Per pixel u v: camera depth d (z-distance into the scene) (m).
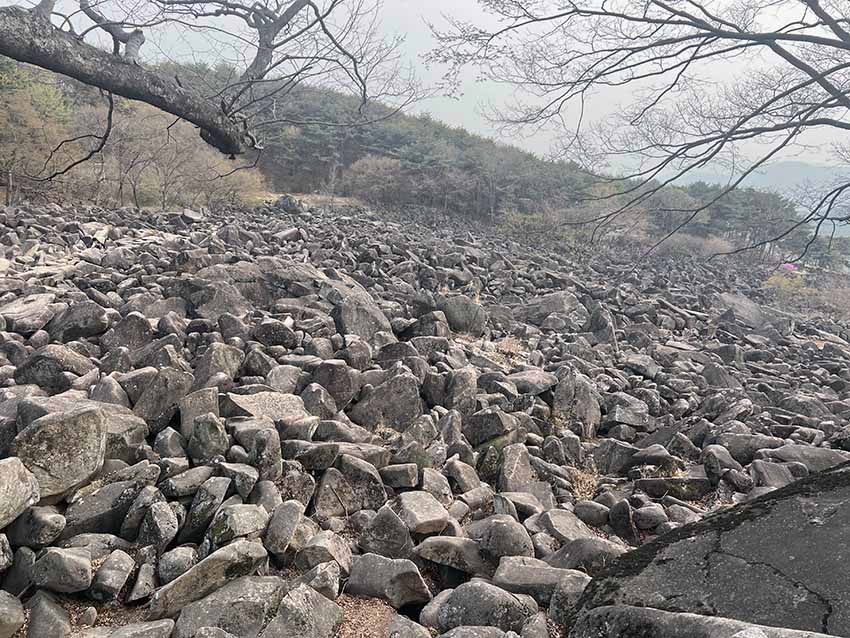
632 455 6.20
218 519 3.64
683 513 5.19
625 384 8.78
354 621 3.46
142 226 16.59
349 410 6.09
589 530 4.80
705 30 6.88
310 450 4.55
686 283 24.48
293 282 9.47
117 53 4.50
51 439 3.52
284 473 4.33
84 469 3.67
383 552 4.04
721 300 19.02
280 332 7.12
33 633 2.95
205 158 27.45
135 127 23.91
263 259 9.87
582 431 7.04
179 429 4.77
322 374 5.97
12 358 5.99
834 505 3.30
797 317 20.28
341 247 15.41
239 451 4.30
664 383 9.45
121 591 3.29
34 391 5.03
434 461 5.37
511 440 6.07
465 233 30.72
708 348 12.78
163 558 3.43
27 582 3.18
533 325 12.56
